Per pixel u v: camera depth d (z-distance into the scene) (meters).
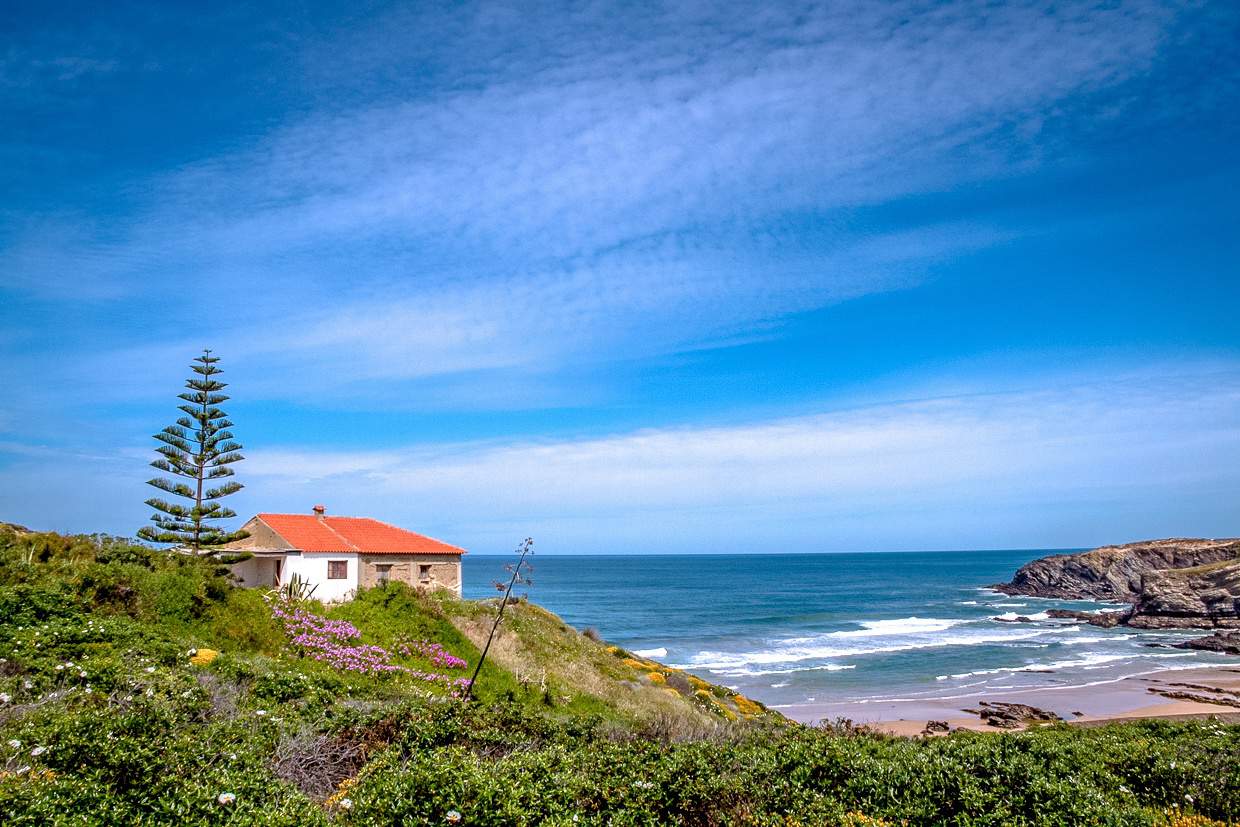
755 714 34.66
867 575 194.62
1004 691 46.94
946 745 11.00
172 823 6.87
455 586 39.69
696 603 112.00
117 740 7.81
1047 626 84.31
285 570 32.97
